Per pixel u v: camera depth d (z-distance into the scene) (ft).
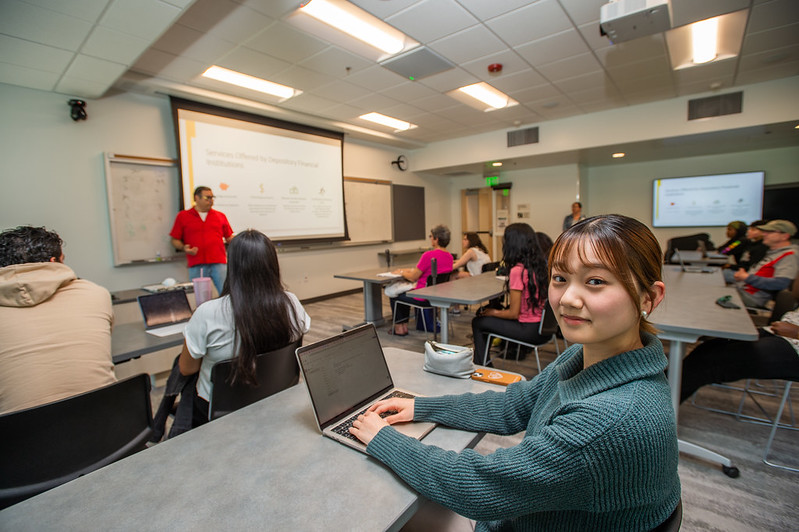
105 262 12.48
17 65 9.41
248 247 4.38
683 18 9.62
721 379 6.27
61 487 2.44
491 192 26.63
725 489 5.65
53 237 4.66
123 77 11.74
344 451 2.78
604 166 24.22
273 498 2.29
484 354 9.18
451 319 15.76
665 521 1.90
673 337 6.01
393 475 2.49
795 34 10.74
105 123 12.37
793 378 5.80
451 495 2.12
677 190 21.76
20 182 10.91
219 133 14.90
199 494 2.34
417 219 25.89
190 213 13.16
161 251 13.61
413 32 10.24
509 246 8.66
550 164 23.00
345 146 21.08
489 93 15.53
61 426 3.42
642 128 16.81
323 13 9.29
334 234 19.69
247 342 4.31
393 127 19.92
